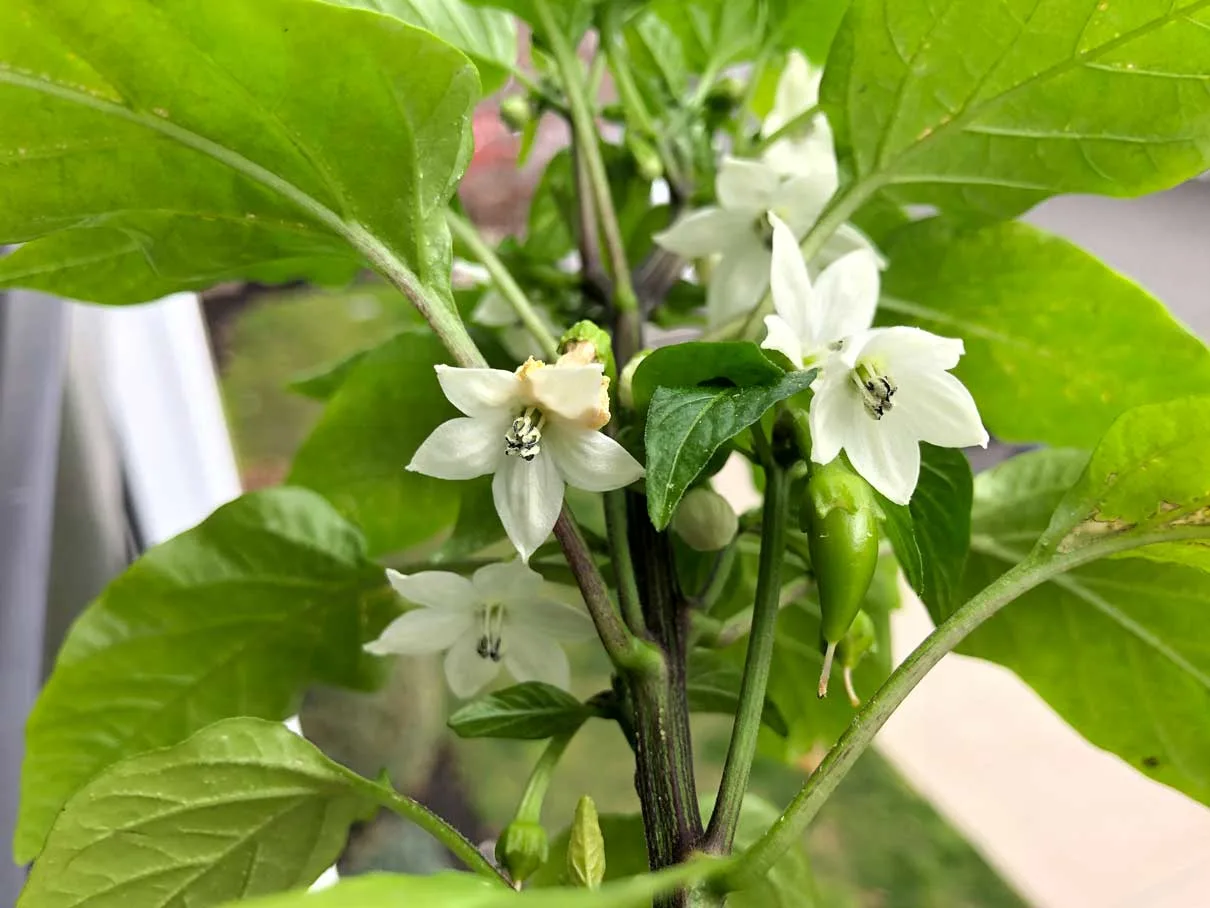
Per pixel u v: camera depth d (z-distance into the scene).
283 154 0.11
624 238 0.19
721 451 0.12
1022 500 0.15
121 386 0.23
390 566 0.16
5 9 0.09
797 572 0.16
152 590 0.15
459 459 0.10
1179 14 0.11
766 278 0.15
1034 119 0.13
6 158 0.11
